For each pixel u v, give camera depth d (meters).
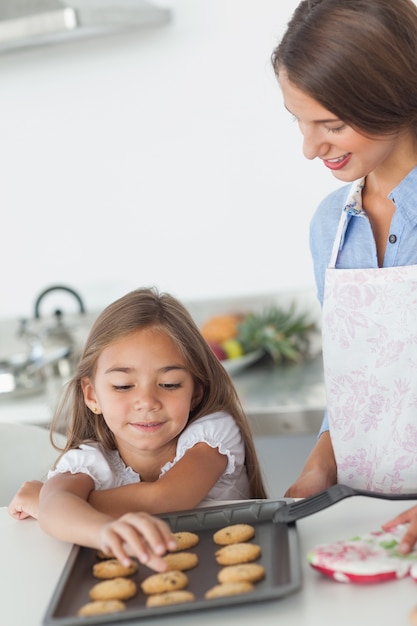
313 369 3.15
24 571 1.30
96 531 1.27
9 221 3.57
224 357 3.20
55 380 3.21
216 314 3.40
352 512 1.35
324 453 1.76
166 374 1.61
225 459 1.63
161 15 3.20
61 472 1.58
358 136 1.39
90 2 2.96
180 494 1.48
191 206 3.38
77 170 3.46
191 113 3.32
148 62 3.31
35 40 3.10
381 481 1.65
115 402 1.60
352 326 1.63
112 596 1.13
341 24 1.34
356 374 1.65
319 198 3.26
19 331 3.37
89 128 3.42
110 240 3.48
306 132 1.42
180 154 3.36
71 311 3.57
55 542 1.39
